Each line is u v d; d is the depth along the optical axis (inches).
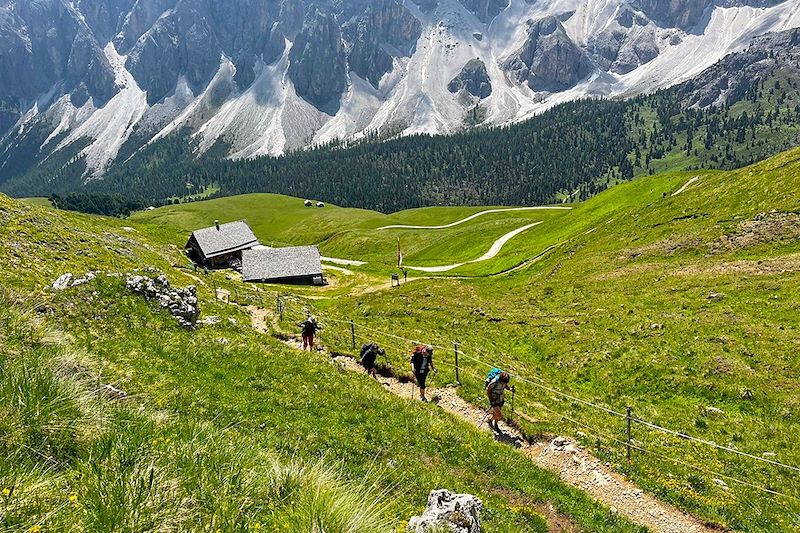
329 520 280.2
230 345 839.7
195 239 4889.3
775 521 652.7
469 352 1373.0
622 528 603.8
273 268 4311.0
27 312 526.3
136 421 349.1
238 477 308.3
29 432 288.2
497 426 864.9
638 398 1120.2
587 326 1563.7
